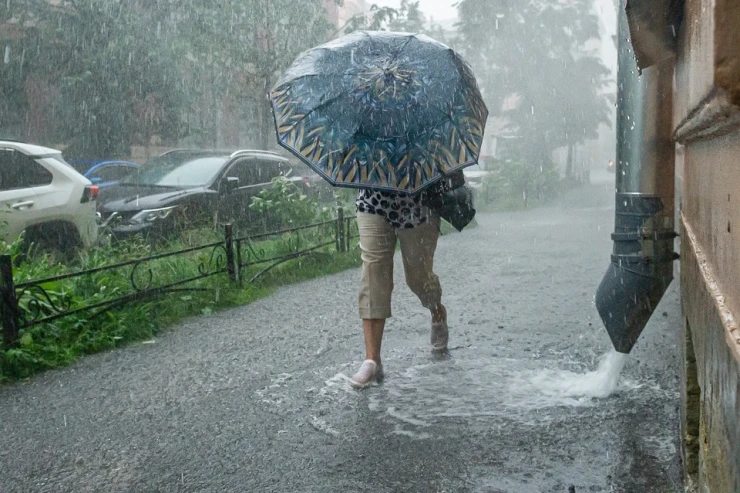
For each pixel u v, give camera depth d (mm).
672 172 4035
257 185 12391
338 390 4625
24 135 18250
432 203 4789
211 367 5246
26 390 4824
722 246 1720
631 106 4035
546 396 4395
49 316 5703
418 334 6016
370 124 4492
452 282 8539
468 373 4891
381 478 3396
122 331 6023
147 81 18125
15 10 17359
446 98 4609
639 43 2854
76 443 3902
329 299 7820
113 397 4637
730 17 1116
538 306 7039
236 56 18203
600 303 4242
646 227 4051
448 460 3559
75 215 9055
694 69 1645
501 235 13969
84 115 18000
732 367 1503
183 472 3523
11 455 3766
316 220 11609
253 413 4273
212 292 7566
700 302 2268
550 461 3514
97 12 17469
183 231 10523
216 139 21281
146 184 11453
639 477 3324
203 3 17688
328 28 19266
